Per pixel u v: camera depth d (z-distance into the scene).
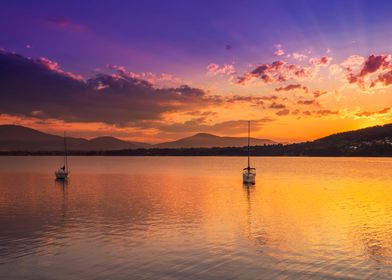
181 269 28.30
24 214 52.44
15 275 27.67
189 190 83.81
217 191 81.44
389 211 53.28
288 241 35.78
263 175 138.62
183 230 40.66
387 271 27.48
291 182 106.06
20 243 36.00
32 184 102.31
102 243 35.66
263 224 43.62
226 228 41.53
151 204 60.75
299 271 27.62
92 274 27.69
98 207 58.06
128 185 97.56
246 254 31.67
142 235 38.59
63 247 34.50
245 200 65.50
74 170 177.50
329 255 31.28
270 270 27.86
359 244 34.66
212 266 28.86
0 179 121.94
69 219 47.97
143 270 28.27
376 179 116.88
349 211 53.22
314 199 67.00
